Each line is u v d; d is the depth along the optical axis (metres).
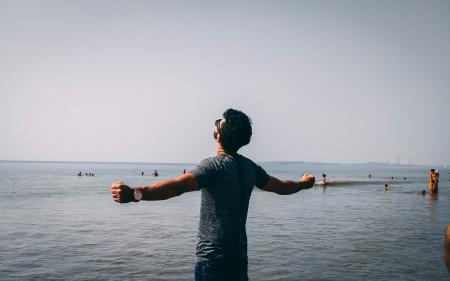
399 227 17.97
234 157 2.80
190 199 36.50
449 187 58.22
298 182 3.20
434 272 9.80
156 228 17.22
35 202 29.05
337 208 27.64
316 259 11.15
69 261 10.71
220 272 2.64
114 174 114.06
